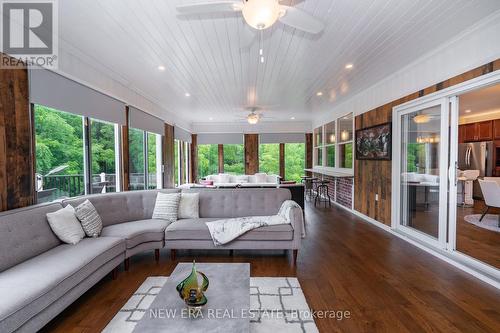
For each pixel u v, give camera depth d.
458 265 2.81
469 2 2.14
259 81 4.43
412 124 3.75
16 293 1.57
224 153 9.48
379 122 4.47
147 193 3.62
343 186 6.30
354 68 3.76
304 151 9.33
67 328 1.85
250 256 3.21
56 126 3.05
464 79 2.70
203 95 5.40
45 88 2.68
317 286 2.43
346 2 2.15
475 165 6.67
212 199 3.69
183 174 8.73
